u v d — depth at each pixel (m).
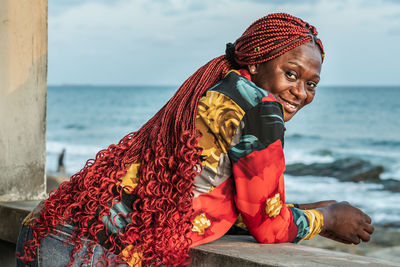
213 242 1.79
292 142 36.41
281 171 1.65
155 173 1.60
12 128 2.95
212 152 1.63
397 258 7.66
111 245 1.58
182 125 1.61
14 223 2.55
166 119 1.68
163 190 1.60
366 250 8.27
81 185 1.64
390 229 10.38
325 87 145.00
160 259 1.58
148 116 63.34
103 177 1.61
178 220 1.58
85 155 26.55
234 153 1.62
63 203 1.66
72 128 49.31
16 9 2.96
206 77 1.77
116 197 1.60
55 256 1.63
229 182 1.67
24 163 3.00
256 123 1.62
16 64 2.97
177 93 1.76
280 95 1.75
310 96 1.80
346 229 1.84
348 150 31.89
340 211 1.84
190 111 1.65
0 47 2.91
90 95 116.50
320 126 46.97
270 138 1.62
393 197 14.97
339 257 1.58
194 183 1.63
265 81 1.75
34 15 3.03
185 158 1.56
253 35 1.74
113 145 1.71
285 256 1.59
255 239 1.83
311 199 14.71
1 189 2.91
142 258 1.58
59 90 163.88
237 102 1.64
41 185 3.07
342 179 18.77
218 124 1.62
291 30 1.70
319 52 1.78
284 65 1.72
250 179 1.62
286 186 17.27
